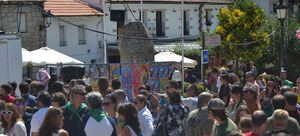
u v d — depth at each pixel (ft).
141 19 159.94
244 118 34.63
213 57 148.25
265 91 58.75
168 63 92.38
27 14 132.87
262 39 141.08
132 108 37.96
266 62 152.56
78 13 147.95
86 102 39.29
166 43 169.89
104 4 154.92
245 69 143.54
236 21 138.92
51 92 49.39
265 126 33.76
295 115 40.75
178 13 177.99
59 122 34.22
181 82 95.86
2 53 72.95
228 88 58.08
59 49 142.72
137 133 37.91
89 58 151.94
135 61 103.24
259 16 140.67
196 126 39.78
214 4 188.75
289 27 152.76
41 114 39.81
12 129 40.96
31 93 52.54
